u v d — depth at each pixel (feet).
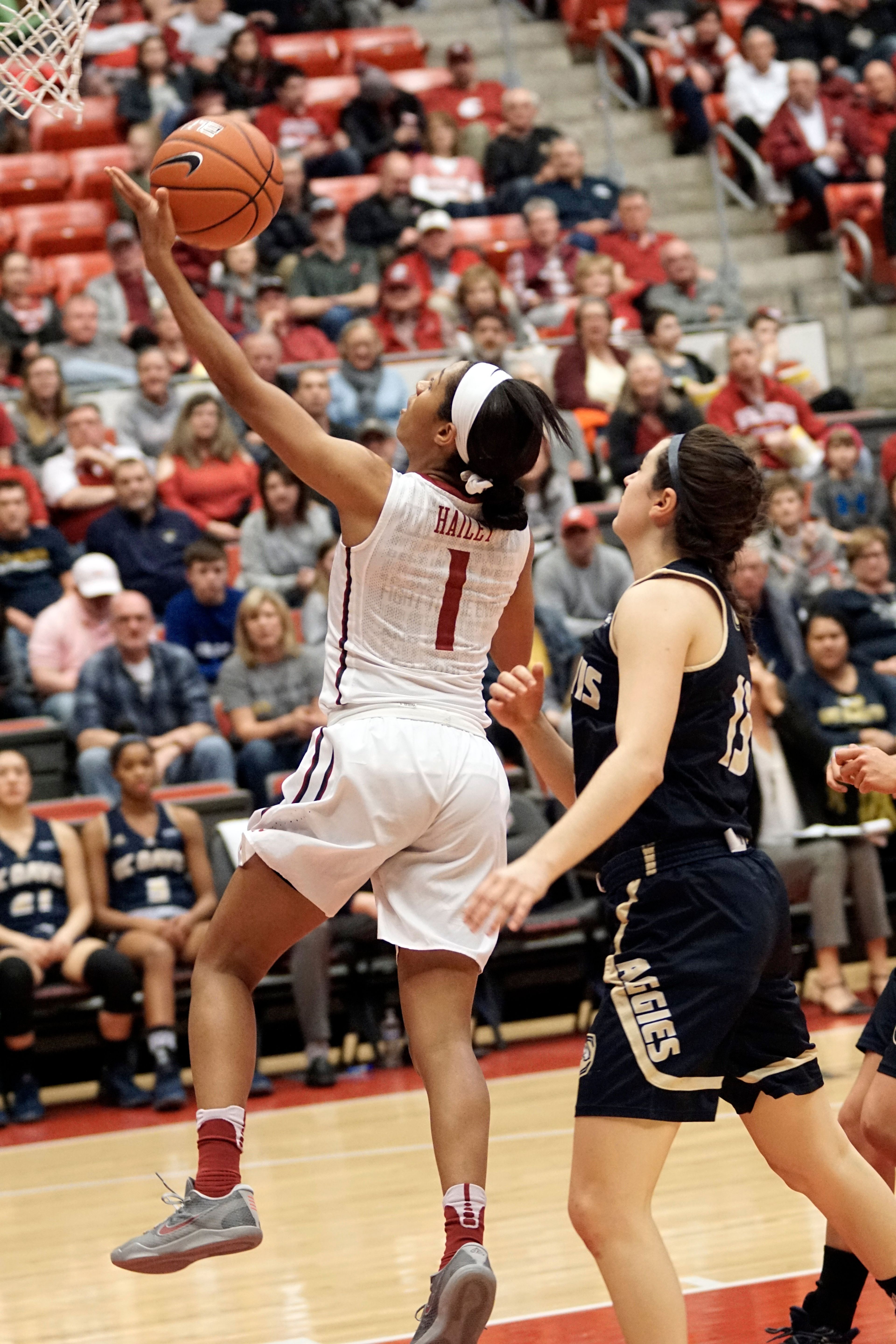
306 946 29.58
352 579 12.38
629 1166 10.64
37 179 51.16
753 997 11.39
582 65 61.98
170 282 12.10
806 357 49.42
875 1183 11.64
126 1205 21.59
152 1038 28.91
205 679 34.81
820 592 36.14
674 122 58.49
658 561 11.61
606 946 31.37
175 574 36.27
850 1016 30.86
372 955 31.17
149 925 29.78
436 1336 11.12
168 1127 27.12
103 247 50.29
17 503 35.32
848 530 40.88
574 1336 14.03
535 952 31.50
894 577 39.96
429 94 57.98
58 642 34.12
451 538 12.38
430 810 12.14
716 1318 14.17
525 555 13.05
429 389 12.64
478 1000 31.22
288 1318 15.57
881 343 54.29
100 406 40.16
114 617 32.60
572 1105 25.52
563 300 48.08
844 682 32.86
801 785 31.99
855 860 31.91
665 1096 10.58
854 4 61.00
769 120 57.00
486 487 12.30
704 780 11.07
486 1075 28.81
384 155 53.93
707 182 58.08
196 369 42.42
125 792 30.40
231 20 56.34
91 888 30.25
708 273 51.29
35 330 43.27
